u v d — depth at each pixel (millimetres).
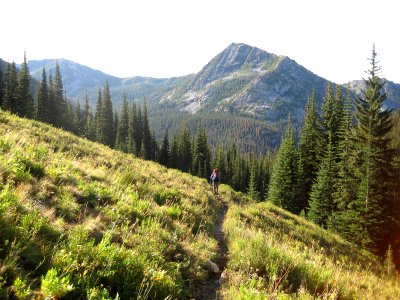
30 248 4219
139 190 11516
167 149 94188
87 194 7840
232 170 110062
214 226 11844
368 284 9539
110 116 97688
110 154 18516
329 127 44719
